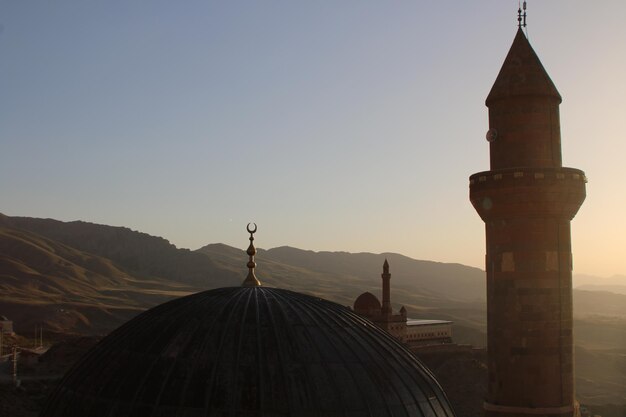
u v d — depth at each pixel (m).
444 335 110.25
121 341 22.56
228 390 19.56
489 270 41.75
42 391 78.19
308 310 23.08
